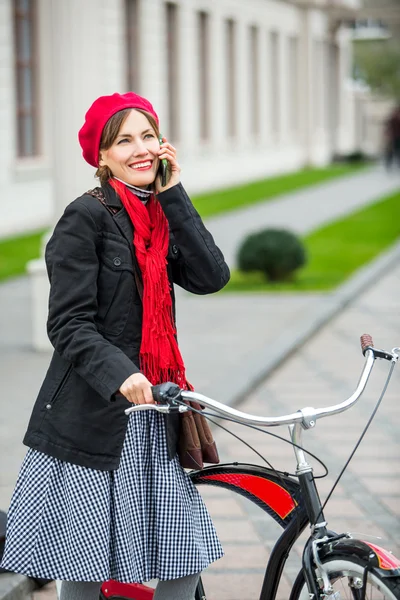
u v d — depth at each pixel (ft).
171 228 11.52
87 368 10.71
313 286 50.16
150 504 11.55
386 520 19.10
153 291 11.22
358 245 67.87
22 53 73.26
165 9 100.99
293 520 11.44
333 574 10.58
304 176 137.39
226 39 120.78
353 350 35.58
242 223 78.64
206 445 11.85
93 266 11.03
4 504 18.93
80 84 33.81
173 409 10.08
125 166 11.37
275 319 40.65
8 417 25.54
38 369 31.42
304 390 29.66
